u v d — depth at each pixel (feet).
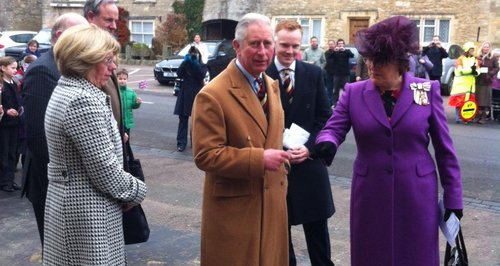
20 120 20.57
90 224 8.27
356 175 9.73
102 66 8.46
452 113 41.52
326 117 12.18
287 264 9.77
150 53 83.97
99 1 11.35
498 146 28.94
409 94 9.24
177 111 27.71
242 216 8.86
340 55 44.04
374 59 9.05
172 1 85.10
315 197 11.96
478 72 36.01
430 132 9.44
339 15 70.13
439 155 9.45
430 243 9.42
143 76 68.23
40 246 15.12
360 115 9.46
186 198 19.85
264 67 8.91
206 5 81.25
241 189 8.86
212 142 8.57
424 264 9.38
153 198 19.80
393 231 9.34
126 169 10.76
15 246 15.11
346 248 15.21
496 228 16.83
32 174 10.84
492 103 37.91
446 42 64.39
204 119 8.63
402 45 8.86
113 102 10.50
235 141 8.77
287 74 11.83
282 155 8.52
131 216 10.73
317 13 71.72
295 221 11.89
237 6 77.87
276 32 11.80
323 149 9.52
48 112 8.44
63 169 8.35
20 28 99.45
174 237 15.84
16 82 21.01
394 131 9.20
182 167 24.53
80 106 8.10
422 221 9.30
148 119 37.45
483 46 37.35
